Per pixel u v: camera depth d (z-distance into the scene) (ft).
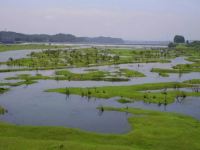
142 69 476.95
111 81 364.38
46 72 424.87
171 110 232.12
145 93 281.54
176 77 403.75
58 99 262.67
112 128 180.75
